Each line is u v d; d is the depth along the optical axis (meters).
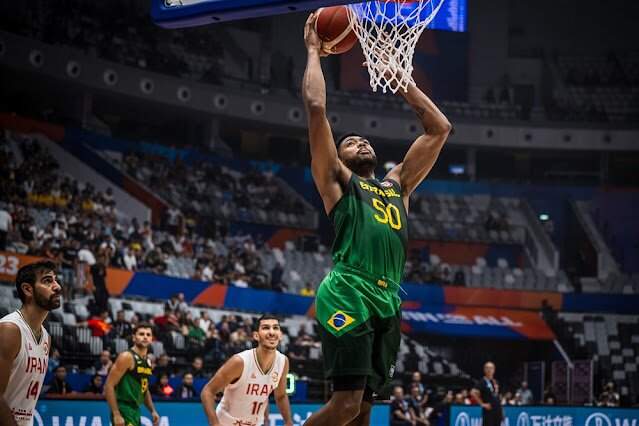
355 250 3.28
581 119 28.17
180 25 3.69
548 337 22.64
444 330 21.98
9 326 3.93
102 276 15.54
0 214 15.66
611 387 17.33
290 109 26.25
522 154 29.22
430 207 26.62
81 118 23.50
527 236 26.28
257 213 24.22
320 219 25.58
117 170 22.02
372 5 3.67
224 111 25.25
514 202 27.09
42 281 4.05
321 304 3.29
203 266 19.70
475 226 26.19
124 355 7.62
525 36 30.09
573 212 26.92
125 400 7.68
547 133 27.67
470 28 29.28
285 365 6.36
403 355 20.48
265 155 27.94
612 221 26.75
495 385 12.30
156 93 24.03
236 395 6.16
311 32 3.58
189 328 15.87
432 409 14.64
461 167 28.94
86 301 15.68
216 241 22.06
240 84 26.27
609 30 29.91
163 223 21.45
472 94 28.92
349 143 3.62
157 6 3.68
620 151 27.67
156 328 15.35
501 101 28.64
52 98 23.77
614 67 29.56
